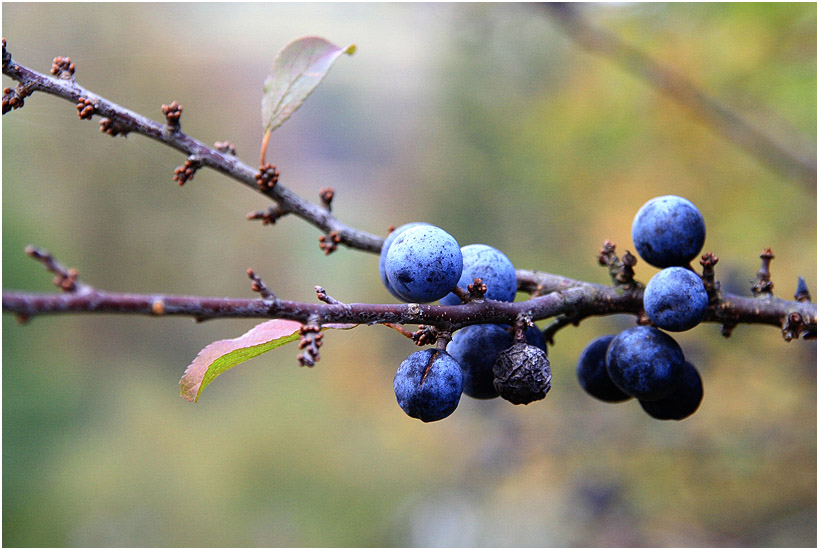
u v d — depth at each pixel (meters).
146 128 2.08
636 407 5.24
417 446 8.52
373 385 9.96
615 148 5.54
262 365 12.74
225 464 10.29
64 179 11.27
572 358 5.58
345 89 13.84
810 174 4.02
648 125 5.18
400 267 1.57
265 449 10.27
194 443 11.09
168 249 12.66
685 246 1.82
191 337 12.84
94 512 9.18
